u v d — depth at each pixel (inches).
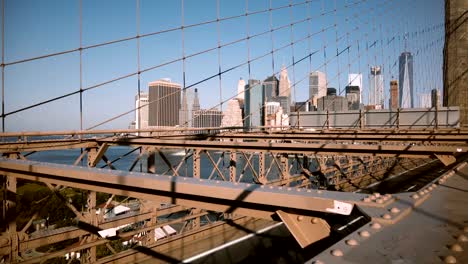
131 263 297.6
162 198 126.0
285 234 380.8
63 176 159.3
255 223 422.9
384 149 246.2
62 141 300.5
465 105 1109.1
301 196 87.9
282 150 281.7
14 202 226.8
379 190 599.2
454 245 55.0
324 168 509.7
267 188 100.4
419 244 57.5
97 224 280.2
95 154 328.5
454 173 145.7
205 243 348.8
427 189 105.6
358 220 82.8
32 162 198.1
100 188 152.2
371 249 55.3
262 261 299.0
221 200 111.3
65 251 255.8
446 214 77.2
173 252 323.3
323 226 88.5
